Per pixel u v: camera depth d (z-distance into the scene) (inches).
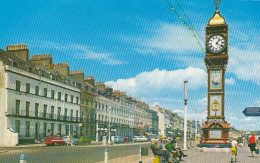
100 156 988.6
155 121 5393.7
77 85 2723.9
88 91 2849.4
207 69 1246.9
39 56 2438.5
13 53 2199.8
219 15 1253.7
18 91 1910.7
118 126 3503.9
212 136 1220.5
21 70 1940.2
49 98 2247.8
